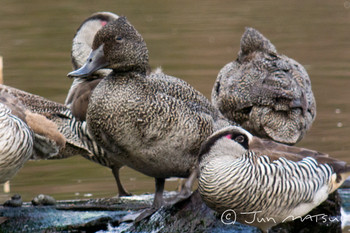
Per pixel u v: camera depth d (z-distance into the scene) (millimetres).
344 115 19422
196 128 10719
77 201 12117
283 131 12195
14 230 10820
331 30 30172
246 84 12750
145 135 10422
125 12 34094
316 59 25562
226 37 29078
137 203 11977
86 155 13086
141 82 10555
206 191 9672
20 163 10531
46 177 15227
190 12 34500
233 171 9492
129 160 10812
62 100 20969
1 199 13625
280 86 12391
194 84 22688
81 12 33500
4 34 29641
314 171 10047
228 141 9648
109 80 10641
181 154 10742
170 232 10812
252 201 9656
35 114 11023
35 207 11406
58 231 10922
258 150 9969
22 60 25938
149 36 29438
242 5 36375
